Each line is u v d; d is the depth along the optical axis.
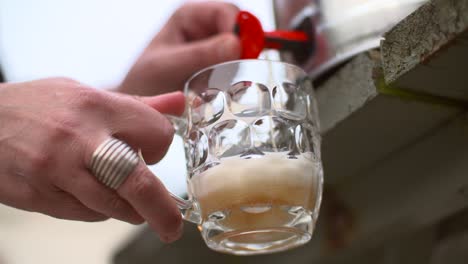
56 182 0.41
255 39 0.53
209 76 0.45
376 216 0.60
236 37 0.56
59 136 0.40
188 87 0.46
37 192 0.42
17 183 0.42
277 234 0.44
